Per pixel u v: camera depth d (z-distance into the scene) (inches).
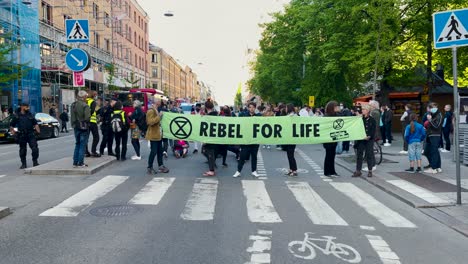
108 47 1982.0
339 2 895.7
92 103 518.3
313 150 711.1
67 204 290.5
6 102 1141.7
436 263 190.5
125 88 1797.5
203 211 275.0
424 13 879.7
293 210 282.2
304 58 1268.5
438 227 249.0
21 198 308.5
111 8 2023.9
